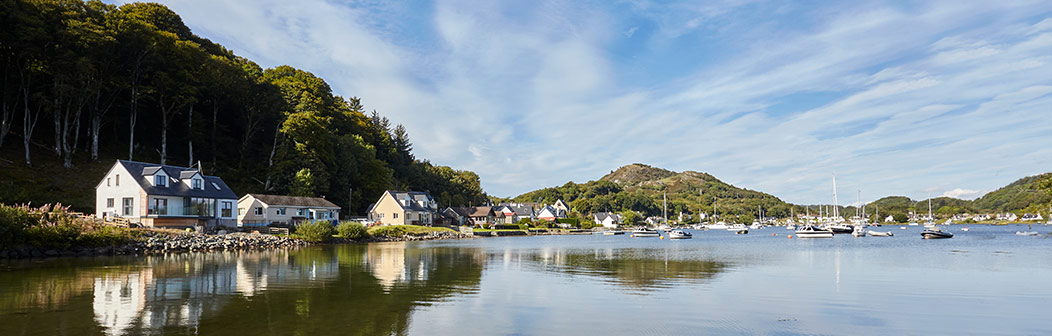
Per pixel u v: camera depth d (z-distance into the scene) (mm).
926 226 138625
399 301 20641
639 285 25422
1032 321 17453
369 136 119125
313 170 82562
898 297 21953
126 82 68125
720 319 17656
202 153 81500
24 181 56125
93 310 18391
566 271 31406
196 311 18422
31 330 15398
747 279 27750
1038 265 35219
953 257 42594
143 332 15320
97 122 67938
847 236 100000
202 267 31891
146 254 41500
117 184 54281
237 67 81312
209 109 84812
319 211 78500
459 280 26922
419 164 144000
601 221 183500
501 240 79062
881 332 16000
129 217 52875
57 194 56844
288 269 31297
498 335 15398
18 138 65625
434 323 16828
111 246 41125
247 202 69625
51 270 29734
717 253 48562
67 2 62719
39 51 60469
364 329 15953
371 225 84688
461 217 127500
